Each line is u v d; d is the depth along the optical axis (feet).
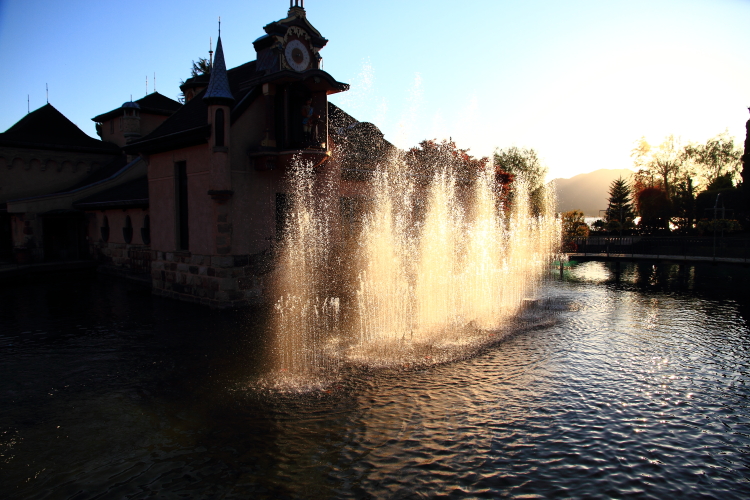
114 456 18.35
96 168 93.50
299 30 49.47
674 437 19.57
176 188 50.34
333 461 17.78
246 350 31.63
